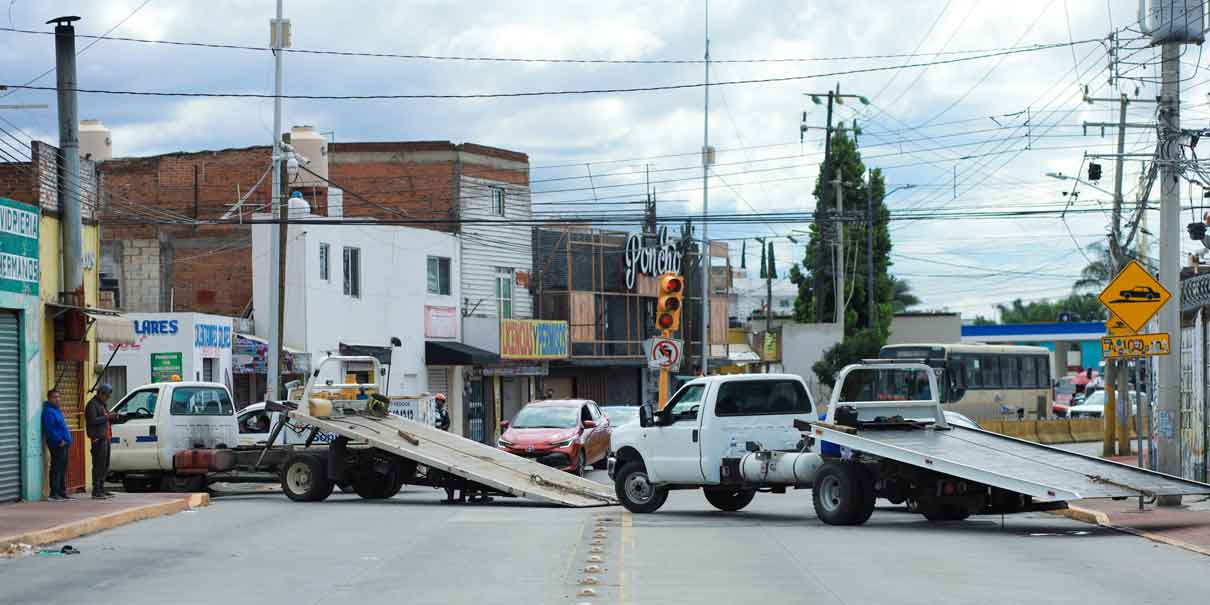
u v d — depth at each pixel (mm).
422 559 15250
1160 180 22297
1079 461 19156
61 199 25047
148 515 20938
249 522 20156
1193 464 26891
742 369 72812
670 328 30328
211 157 48250
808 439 21031
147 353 35562
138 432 26000
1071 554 15797
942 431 20922
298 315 41625
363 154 53125
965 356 51250
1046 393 57031
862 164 67812
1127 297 21688
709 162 54250
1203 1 21859
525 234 55875
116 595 12430
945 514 20406
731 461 21109
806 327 61156
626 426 22734
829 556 15539
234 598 12219
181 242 44844
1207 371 26000
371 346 44375
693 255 66250
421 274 48469
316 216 42781
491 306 53656
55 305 24172
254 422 29484
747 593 12453
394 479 25172
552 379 58000
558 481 24594
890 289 70812
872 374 21281
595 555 15586
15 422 22797
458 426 50562
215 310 44625
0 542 16031
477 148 53594
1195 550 16031
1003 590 12680
